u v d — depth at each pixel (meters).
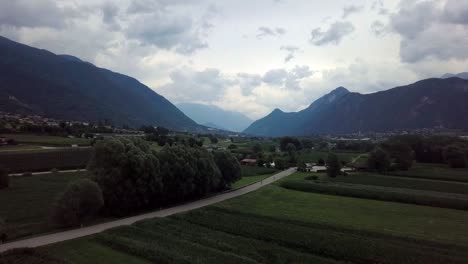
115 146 68.12
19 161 120.75
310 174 135.75
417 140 179.88
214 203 77.44
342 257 47.06
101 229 54.62
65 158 130.62
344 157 188.00
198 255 44.22
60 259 41.72
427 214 72.56
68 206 55.34
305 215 68.62
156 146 167.88
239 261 42.75
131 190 66.31
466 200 81.81
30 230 53.22
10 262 40.28
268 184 109.69
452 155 154.75
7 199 75.44
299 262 44.34
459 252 49.19
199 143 180.25
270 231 55.78
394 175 131.88
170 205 76.81
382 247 49.72
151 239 49.69
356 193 91.38
